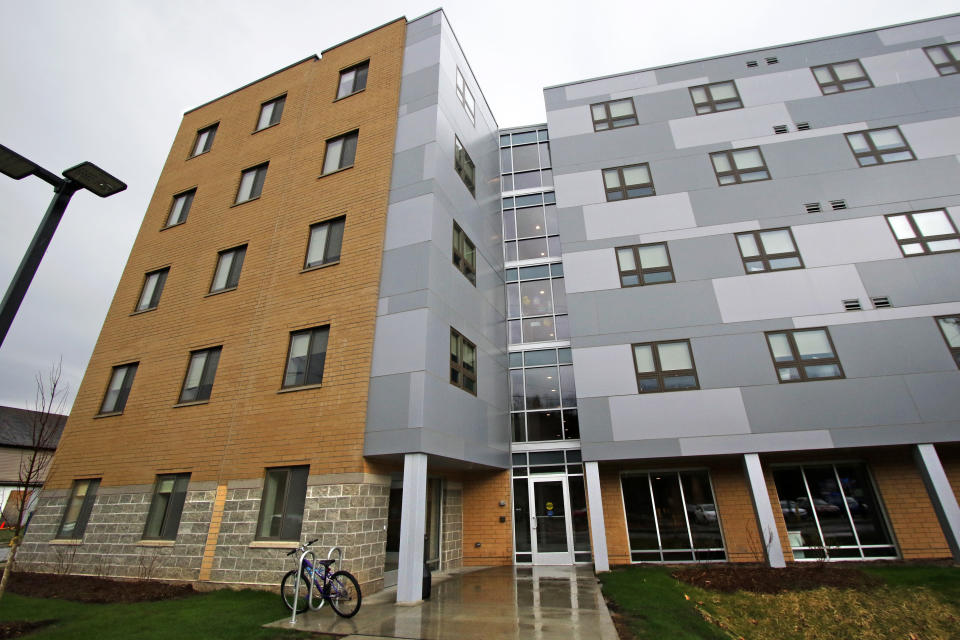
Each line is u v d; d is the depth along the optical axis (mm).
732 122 16281
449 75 15211
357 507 9656
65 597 9562
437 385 11031
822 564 11227
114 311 15633
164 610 8344
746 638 7938
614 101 17703
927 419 11664
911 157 14484
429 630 7184
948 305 12602
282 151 15461
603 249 15344
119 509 12211
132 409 13453
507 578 11734
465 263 14195
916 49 16062
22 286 6461
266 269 13445
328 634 7062
